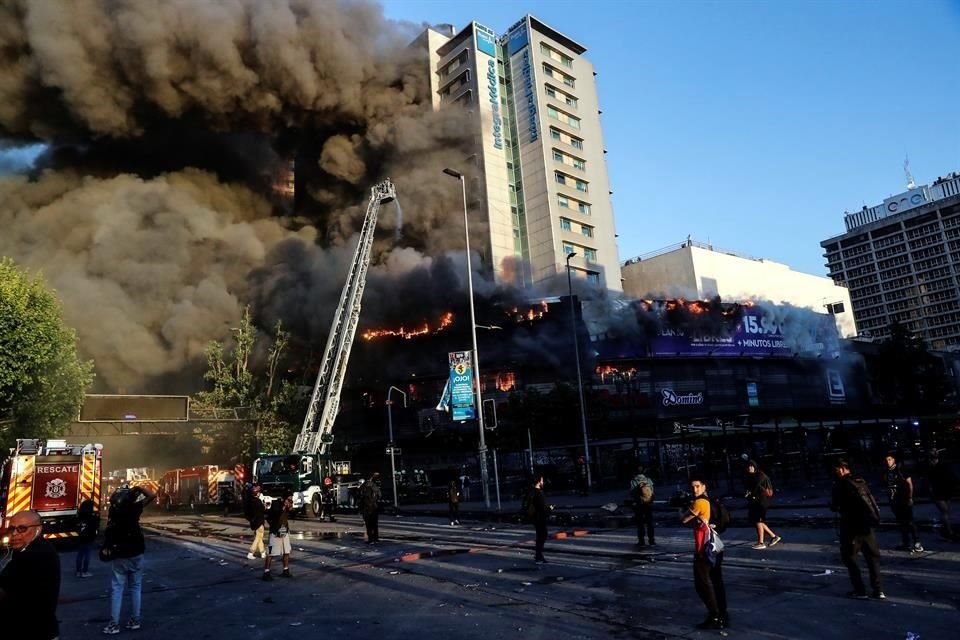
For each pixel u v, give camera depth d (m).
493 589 8.54
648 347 50.41
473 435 42.16
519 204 72.69
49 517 18.22
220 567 12.08
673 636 5.96
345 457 42.25
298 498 25.23
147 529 23.27
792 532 12.54
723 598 6.23
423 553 12.29
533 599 7.80
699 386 52.16
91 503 12.14
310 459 26.19
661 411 49.38
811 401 58.62
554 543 12.96
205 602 8.70
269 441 38.97
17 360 21.64
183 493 38.53
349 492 28.88
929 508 14.62
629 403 48.19
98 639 6.78
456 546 13.30
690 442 30.56
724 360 54.28
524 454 35.97
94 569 13.01
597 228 74.38
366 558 12.26
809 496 19.36
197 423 39.09
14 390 22.09
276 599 8.66
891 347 49.84
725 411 52.19
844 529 7.14
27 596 3.85
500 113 72.94
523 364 47.81
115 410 33.81
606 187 77.50
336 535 16.94
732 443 30.64
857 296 164.50
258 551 13.54
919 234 153.25
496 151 70.62
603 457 34.47
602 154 78.69
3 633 3.80
